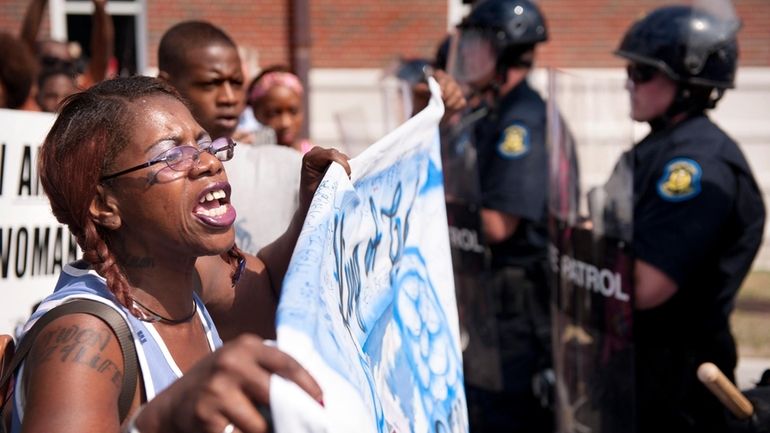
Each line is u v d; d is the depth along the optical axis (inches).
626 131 115.9
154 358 58.7
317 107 409.7
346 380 44.3
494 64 165.8
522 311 160.6
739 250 116.3
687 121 121.1
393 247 73.3
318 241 48.9
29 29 185.6
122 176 59.9
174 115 61.3
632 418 114.6
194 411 40.0
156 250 61.5
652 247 115.0
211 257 76.2
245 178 112.0
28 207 98.6
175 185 60.1
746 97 401.7
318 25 407.8
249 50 265.6
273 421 39.0
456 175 155.5
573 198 123.0
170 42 118.7
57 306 57.4
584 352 120.8
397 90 217.9
